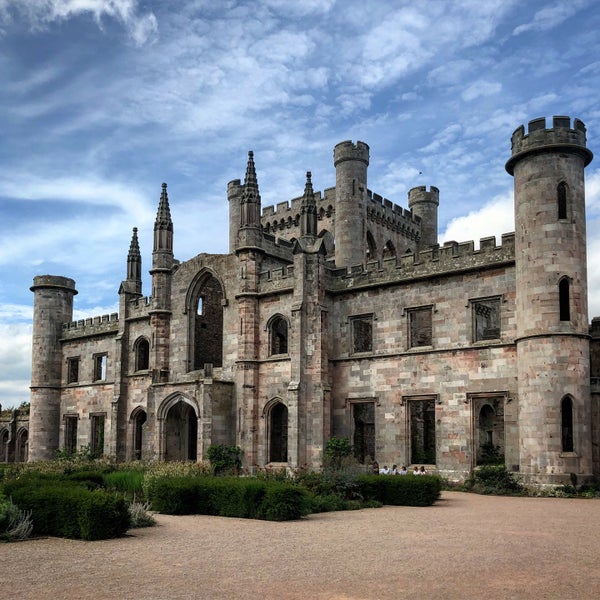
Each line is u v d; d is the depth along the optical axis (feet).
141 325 223.92
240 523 87.04
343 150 244.42
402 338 161.17
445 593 47.80
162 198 217.77
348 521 87.81
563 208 136.05
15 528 74.38
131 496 116.37
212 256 201.87
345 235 240.12
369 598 46.68
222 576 53.93
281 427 190.29
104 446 231.30
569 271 133.18
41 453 249.96
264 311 185.37
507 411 140.87
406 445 156.97
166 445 190.08
